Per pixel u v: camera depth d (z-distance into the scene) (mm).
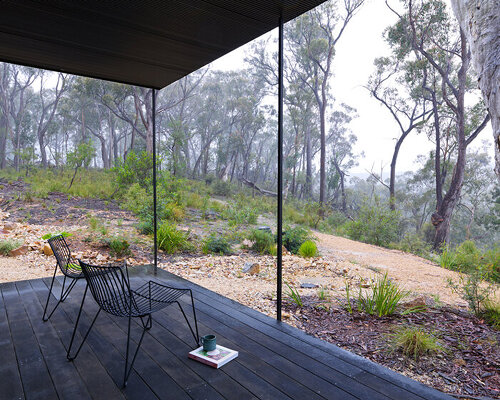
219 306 3113
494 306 3674
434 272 6355
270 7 2426
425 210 15883
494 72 3324
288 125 26312
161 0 2369
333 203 21375
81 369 1966
